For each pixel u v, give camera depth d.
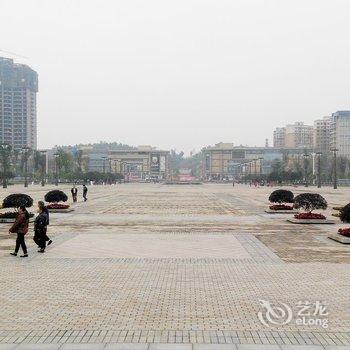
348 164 174.62
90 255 17.75
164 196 66.56
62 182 148.00
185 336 8.72
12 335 8.78
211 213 37.19
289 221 30.42
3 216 28.75
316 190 88.44
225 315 10.06
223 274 14.30
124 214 36.16
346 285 12.87
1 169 157.50
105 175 152.12
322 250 18.94
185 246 19.97
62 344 8.29
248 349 8.08
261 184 140.38
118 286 12.72
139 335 8.76
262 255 17.73
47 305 10.86
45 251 18.64
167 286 12.71
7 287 12.63
